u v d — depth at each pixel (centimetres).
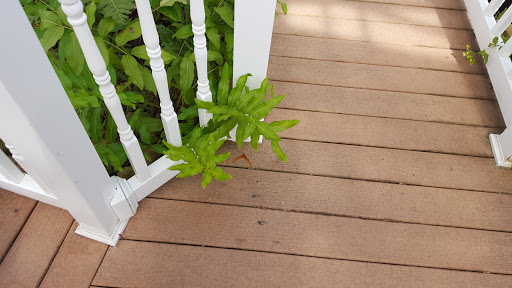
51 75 80
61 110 88
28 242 140
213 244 147
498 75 195
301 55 206
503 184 171
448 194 166
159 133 166
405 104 192
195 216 152
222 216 153
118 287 135
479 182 171
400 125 185
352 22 225
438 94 198
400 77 203
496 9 209
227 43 147
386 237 154
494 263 151
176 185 158
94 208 122
